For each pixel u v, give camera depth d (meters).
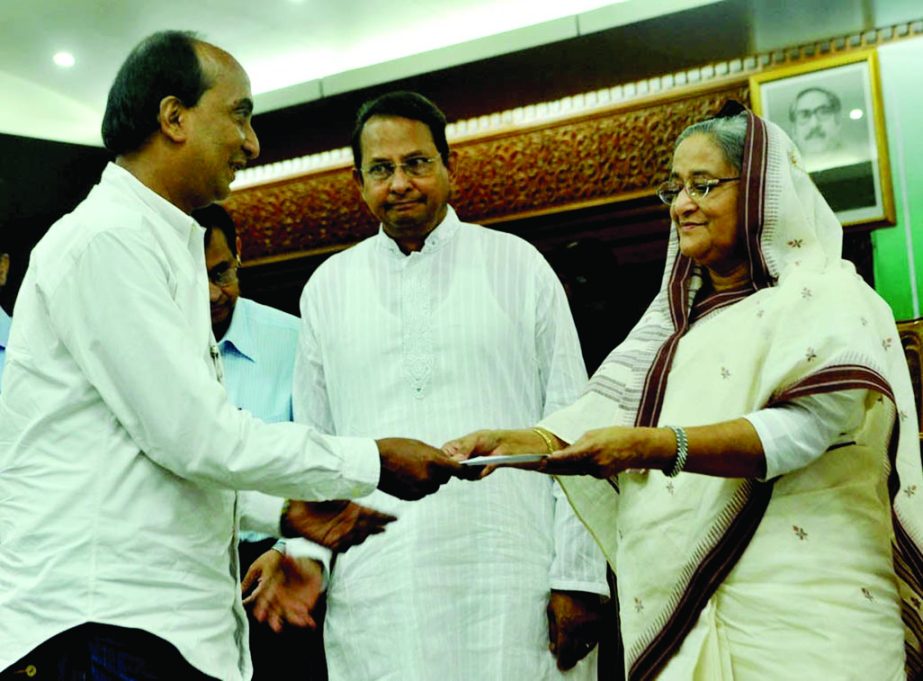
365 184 3.05
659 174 6.25
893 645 2.23
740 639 2.27
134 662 2.01
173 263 2.20
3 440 2.14
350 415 3.00
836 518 2.27
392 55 6.18
